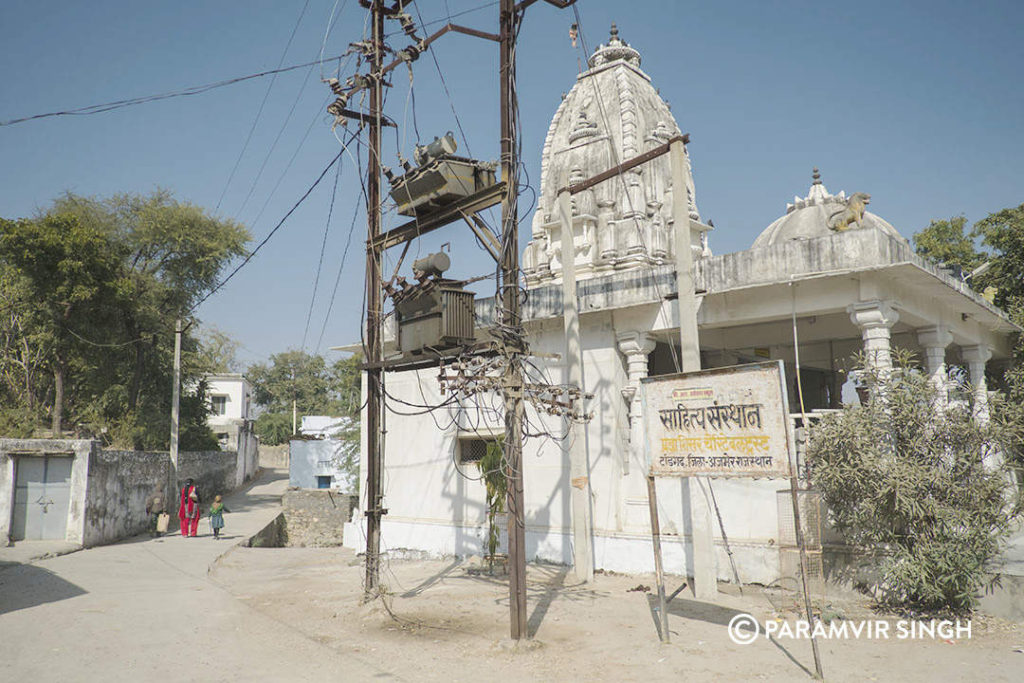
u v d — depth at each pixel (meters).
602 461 13.94
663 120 24.56
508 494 8.73
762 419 7.79
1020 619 9.07
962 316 15.26
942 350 13.92
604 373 14.12
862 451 9.51
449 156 10.05
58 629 9.53
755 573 11.79
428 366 10.85
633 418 13.74
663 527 13.08
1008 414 9.34
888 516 9.52
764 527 11.91
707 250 23.95
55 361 24.75
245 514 29.27
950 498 9.14
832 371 18.80
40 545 17.41
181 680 7.32
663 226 22.69
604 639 8.84
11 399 26.02
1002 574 9.27
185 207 31.64
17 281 23.39
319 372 76.06
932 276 11.75
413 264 9.88
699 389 8.34
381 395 11.52
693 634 9.02
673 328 13.35
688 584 12.18
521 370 9.16
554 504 14.37
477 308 16.17
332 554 18.42
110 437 27.12
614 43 25.09
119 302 24.95
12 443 17.97
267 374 75.38
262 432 65.44
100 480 19.44
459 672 7.57
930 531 9.17
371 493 11.38
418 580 13.52
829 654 7.95
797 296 12.25
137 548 18.81
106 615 10.47
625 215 22.33
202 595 12.34
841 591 10.59
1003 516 9.19
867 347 11.57
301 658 8.19
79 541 18.14
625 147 22.92
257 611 11.00
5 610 10.75
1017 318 18.53
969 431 9.28
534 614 10.30
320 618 10.37
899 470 9.17
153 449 30.52
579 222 22.69
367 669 7.72
